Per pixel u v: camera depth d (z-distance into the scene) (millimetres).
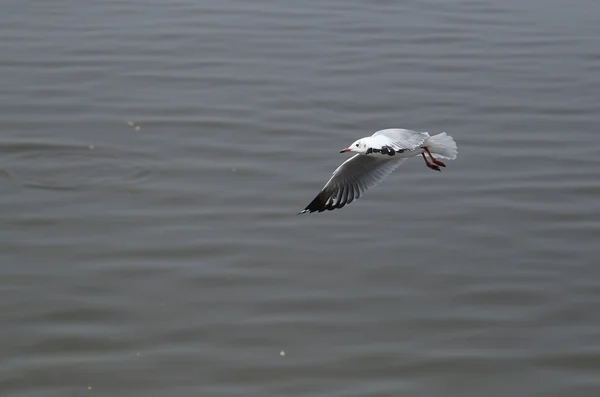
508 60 25281
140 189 19047
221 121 21625
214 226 17797
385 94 23125
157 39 25969
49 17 27312
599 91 23672
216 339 14898
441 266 16734
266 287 16078
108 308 15492
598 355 14680
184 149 20516
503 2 29672
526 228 17859
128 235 17484
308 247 17188
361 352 14688
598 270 16641
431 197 18938
